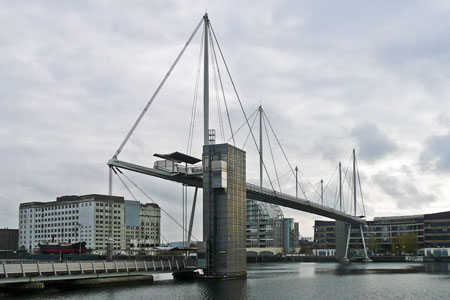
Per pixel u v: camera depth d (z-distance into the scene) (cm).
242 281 9962
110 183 10144
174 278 10588
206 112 11331
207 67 11675
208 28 11988
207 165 10575
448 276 12181
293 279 10906
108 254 9194
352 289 8756
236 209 10725
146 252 16312
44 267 7538
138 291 7844
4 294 7431
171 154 10712
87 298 6925
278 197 15612
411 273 13450
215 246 10375
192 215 11744
